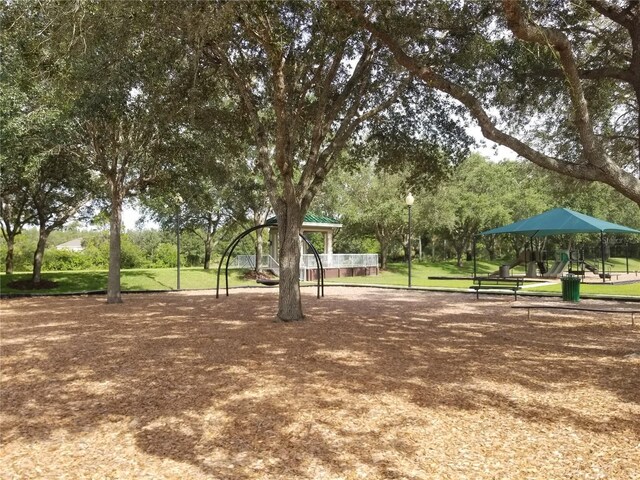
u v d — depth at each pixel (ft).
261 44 33.27
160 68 36.68
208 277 100.42
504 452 12.68
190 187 63.21
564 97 41.70
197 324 37.45
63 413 16.56
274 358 24.26
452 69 38.70
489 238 170.91
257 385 19.30
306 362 23.31
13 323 40.29
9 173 63.10
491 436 13.76
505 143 24.43
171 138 55.88
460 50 36.68
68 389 19.49
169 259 162.40
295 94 40.47
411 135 47.73
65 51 31.12
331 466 12.05
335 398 17.46
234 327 35.27
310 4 31.12
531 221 74.74
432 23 34.30
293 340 29.30
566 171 23.49
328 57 37.29
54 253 136.87
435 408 16.26
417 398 17.39
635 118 46.88
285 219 38.09
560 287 69.67
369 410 16.12
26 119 50.90
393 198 123.03
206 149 55.21
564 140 47.37
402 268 135.95
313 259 106.01
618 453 12.47
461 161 47.44
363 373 21.08
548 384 19.10
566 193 64.18
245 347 27.22
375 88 43.34
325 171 38.78
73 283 84.79
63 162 65.92
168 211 94.32
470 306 48.78
